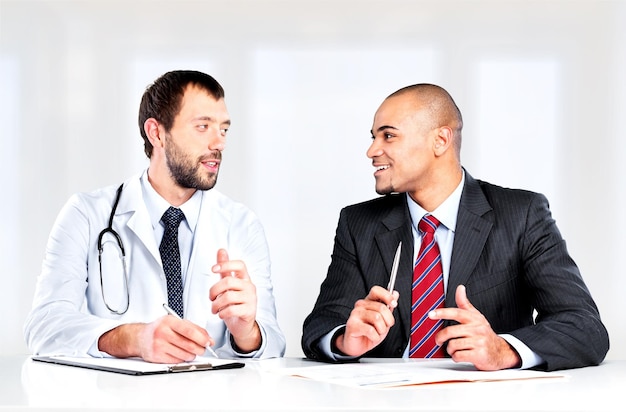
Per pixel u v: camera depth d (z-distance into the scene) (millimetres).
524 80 4039
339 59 4082
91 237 2068
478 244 1923
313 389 1251
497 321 1901
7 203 4105
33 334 1844
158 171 2111
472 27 4051
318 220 4074
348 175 4078
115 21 4109
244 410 1081
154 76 4105
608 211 4000
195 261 2082
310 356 1771
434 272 1954
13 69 4121
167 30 4102
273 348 1828
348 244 2043
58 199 4102
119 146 4098
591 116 4020
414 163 1989
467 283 1903
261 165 4082
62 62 4117
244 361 1731
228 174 4082
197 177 2084
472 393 1213
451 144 2008
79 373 1473
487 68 4051
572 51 4023
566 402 1126
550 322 1645
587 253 4012
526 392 1229
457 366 1560
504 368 1513
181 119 2070
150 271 2062
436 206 2000
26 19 4117
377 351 1938
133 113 4105
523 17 4031
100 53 4113
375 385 1281
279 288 4062
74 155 4105
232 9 4098
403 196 2047
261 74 4098
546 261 1882
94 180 4105
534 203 1963
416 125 1992
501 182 4047
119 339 1657
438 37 4055
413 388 1269
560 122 4027
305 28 4086
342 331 1729
